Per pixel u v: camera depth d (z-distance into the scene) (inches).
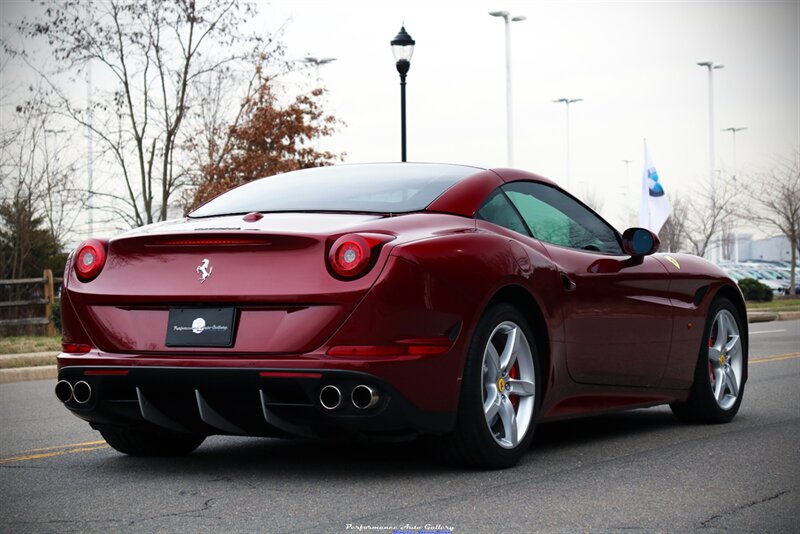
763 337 605.6
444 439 169.5
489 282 169.3
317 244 158.9
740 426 232.1
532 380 179.8
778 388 311.0
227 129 764.0
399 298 156.9
